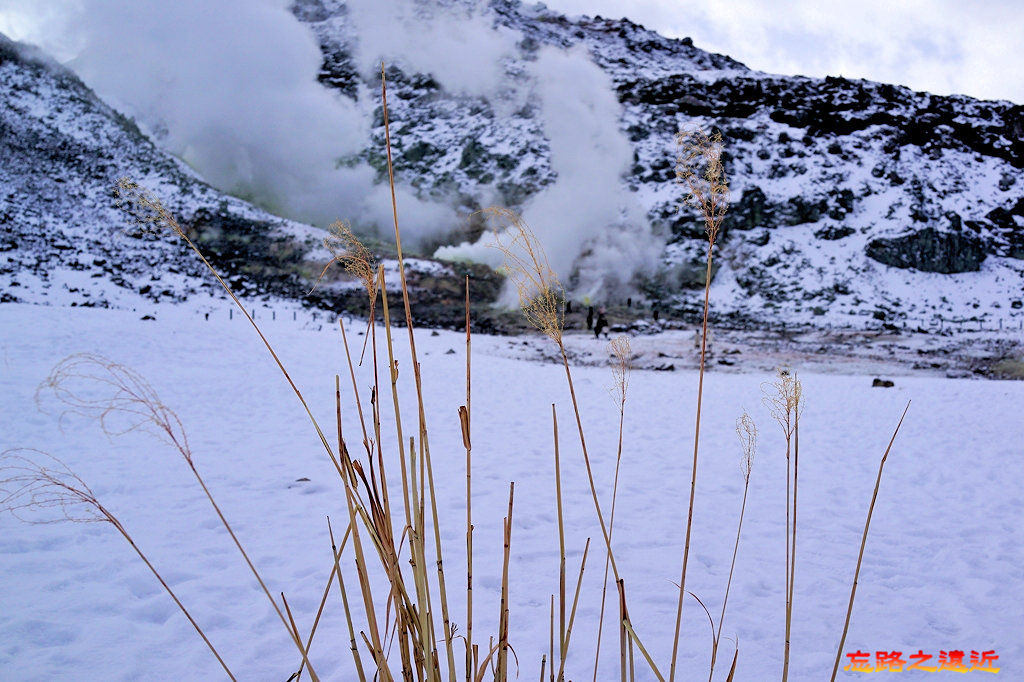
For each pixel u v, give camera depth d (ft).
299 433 23.90
